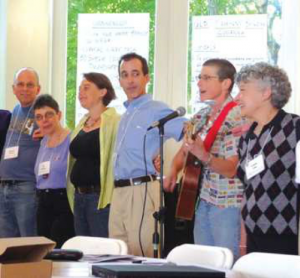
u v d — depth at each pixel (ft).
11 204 15.79
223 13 17.95
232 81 12.25
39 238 6.21
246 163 9.94
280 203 9.50
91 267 6.92
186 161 12.11
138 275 6.03
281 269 7.40
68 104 19.03
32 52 18.60
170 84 18.26
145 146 12.63
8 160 15.85
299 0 17.06
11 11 18.57
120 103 18.70
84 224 13.80
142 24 18.69
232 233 11.41
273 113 9.92
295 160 9.43
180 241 14.80
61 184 14.94
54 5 19.13
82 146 13.76
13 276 5.67
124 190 12.67
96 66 18.99
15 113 16.25
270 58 17.53
